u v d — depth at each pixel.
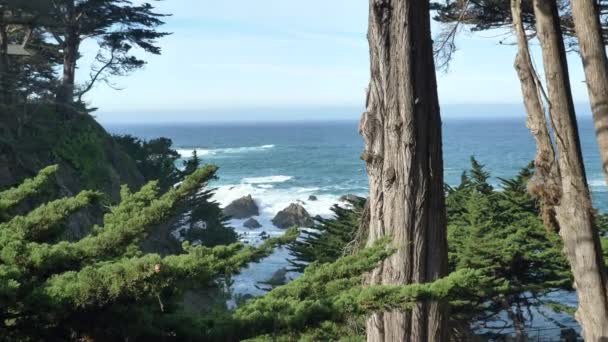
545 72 9.20
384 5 8.34
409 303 4.07
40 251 3.92
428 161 8.38
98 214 21.75
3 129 22.08
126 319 3.88
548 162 9.16
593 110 9.36
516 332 16.19
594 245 9.07
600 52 9.26
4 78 25.08
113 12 35.44
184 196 4.23
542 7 9.16
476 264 14.72
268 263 33.19
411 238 8.23
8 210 4.99
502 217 16.36
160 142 35.50
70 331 3.88
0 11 27.17
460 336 14.02
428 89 8.41
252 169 97.81
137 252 4.67
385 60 8.38
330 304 4.12
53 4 32.31
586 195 9.09
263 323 4.08
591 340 9.02
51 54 38.03
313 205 62.81
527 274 15.55
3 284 3.41
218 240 28.53
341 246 15.52
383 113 8.44
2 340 3.76
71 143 25.31
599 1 11.22
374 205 8.53
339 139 182.75
